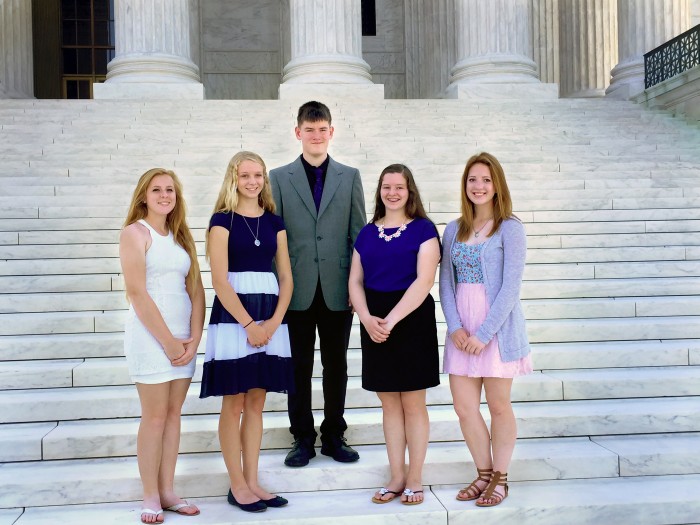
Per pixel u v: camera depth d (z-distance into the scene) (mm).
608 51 19375
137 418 4734
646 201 8531
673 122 12898
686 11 15852
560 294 6402
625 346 5520
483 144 11117
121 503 4027
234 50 22109
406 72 22141
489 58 15391
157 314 3697
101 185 8719
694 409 4766
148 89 14547
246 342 3783
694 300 6215
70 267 6531
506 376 3900
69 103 12750
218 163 9914
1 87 15266
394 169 4035
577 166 10070
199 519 3758
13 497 3949
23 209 7738
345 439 4531
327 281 4289
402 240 3982
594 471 4297
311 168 4398
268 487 4137
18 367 5043
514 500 3965
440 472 4246
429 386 3922
